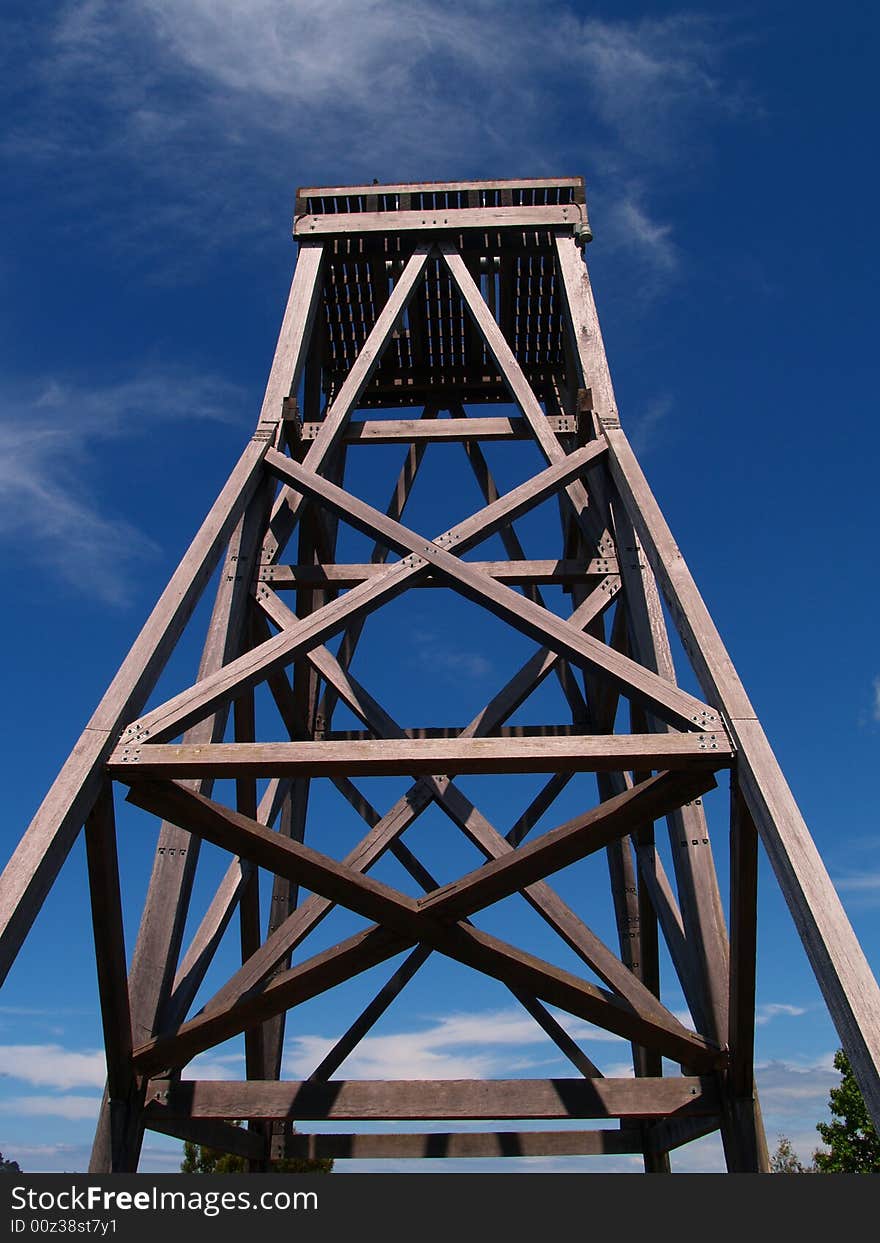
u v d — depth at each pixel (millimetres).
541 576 6867
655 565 5129
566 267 7676
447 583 5324
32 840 3674
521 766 4105
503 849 5484
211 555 5281
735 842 4262
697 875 5273
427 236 7965
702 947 5152
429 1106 4988
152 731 4289
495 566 6926
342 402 6953
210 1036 4785
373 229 7859
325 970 4750
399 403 9500
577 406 6973
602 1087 5035
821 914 3400
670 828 5508
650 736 4141
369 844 5613
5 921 3387
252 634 6773
